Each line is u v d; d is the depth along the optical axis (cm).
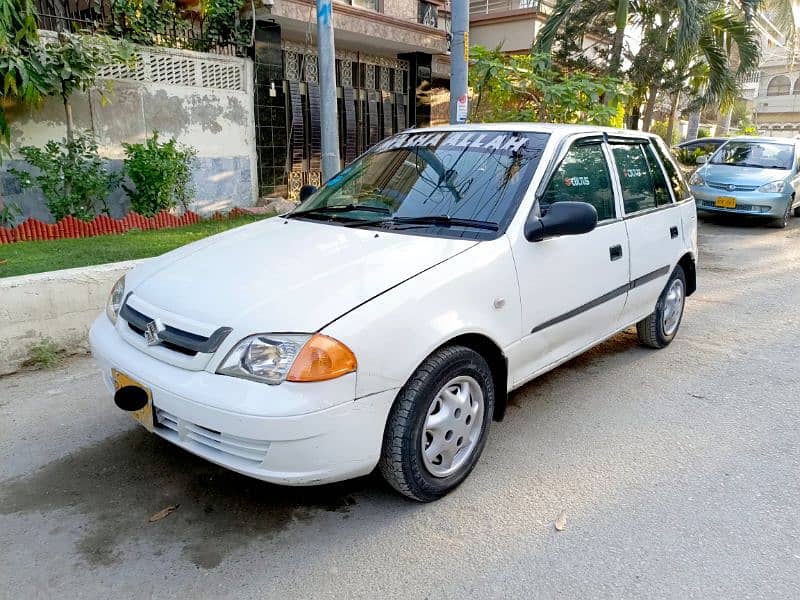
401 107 1324
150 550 259
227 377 244
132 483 305
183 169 845
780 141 1231
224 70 938
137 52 816
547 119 920
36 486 301
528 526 279
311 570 249
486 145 371
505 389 323
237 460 249
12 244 665
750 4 1312
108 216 798
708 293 693
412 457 272
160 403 258
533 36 1434
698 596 237
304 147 1133
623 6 1148
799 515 288
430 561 255
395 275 274
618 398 414
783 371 464
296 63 1116
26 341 436
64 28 793
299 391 236
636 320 450
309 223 356
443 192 350
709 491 307
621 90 950
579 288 361
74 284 454
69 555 255
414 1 1298
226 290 270
